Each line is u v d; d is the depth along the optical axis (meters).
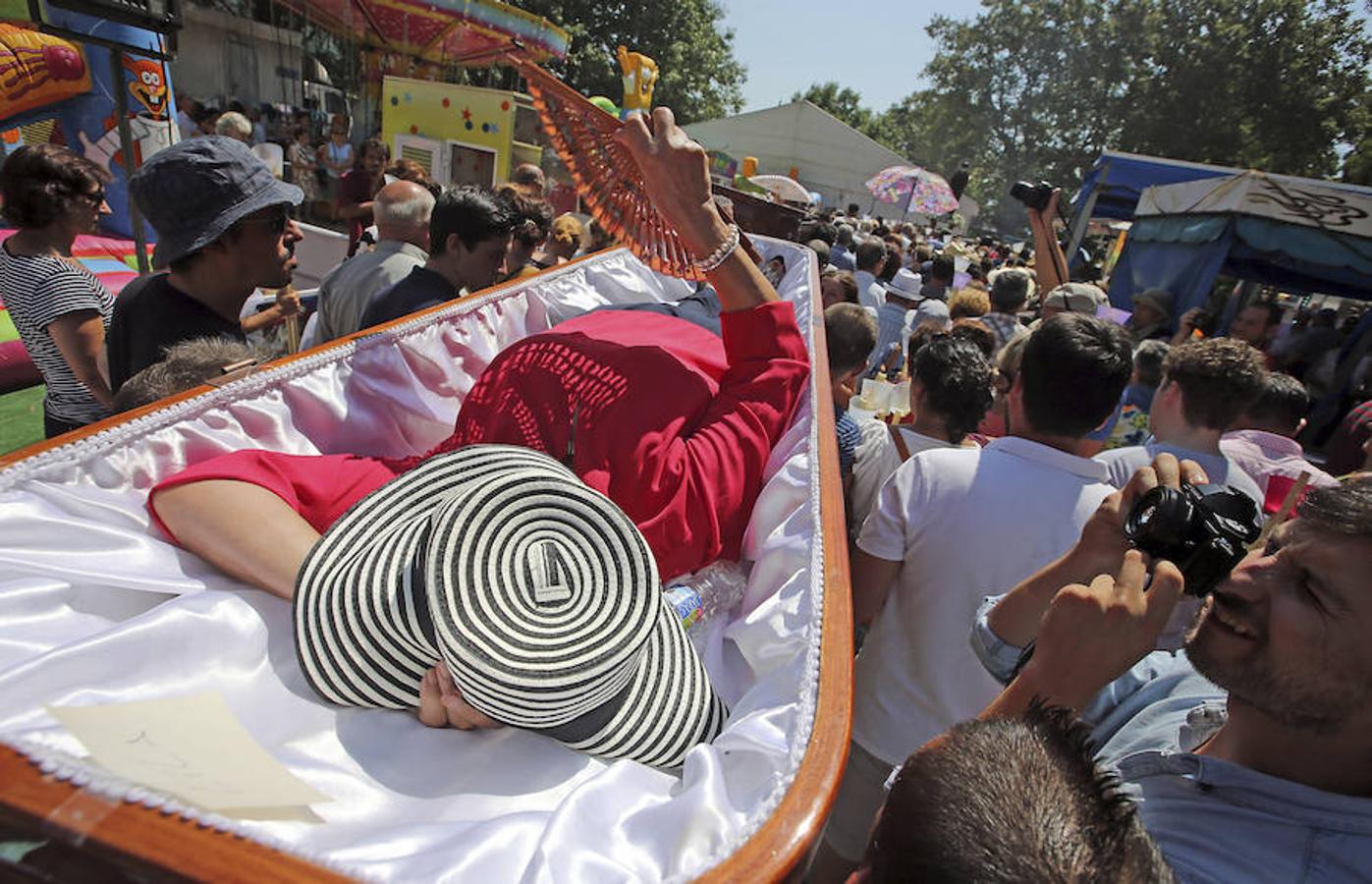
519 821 0.98
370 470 1.61
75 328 2.75
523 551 1.12
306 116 12.93
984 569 1.92
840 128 33.25
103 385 2.83
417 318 2.18
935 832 0.68
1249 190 7.38
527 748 1.22
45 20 2.92
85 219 2.83
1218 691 1.25
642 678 1.27
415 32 12.84
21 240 2.76
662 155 1.85
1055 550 1.89
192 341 2.00
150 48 3.32
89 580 1.23
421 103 9.12
